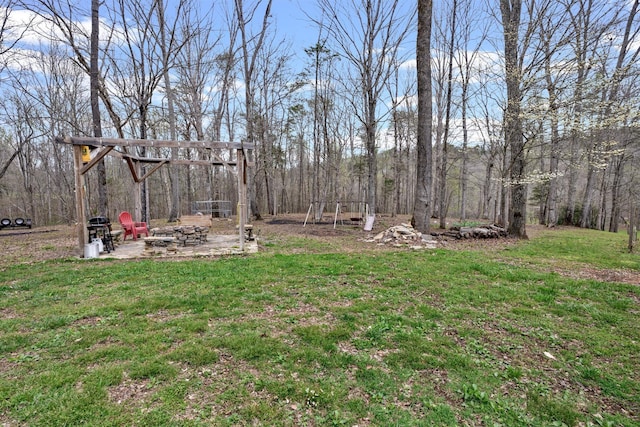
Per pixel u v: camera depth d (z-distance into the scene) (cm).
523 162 1005
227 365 271
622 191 1767
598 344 322
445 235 1053
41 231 1269
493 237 1016
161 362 272
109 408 217
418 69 946
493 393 244
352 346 308
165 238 746
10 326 341
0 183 2130
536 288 486
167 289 462
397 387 248
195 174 2625
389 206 3069
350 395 238
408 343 313
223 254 715
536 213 2631
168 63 1273
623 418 221
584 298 450
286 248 811
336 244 877
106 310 382
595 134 1104
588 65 821
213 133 2039
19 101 1527
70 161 2122
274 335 325
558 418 221
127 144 684
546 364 287
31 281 500
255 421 210
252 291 456
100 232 787
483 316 383
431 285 493
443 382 255
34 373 256
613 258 716
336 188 1902
